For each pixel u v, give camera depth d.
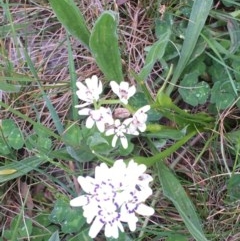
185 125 0.30
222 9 0.34
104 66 0.29
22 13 0.35
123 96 0.25
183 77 0.32
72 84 0.31
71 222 0.30
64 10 0.28
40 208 0.32
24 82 0.33
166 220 0.31
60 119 0.33
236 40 0.31
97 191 0.22
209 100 0.32
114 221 0.22
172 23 0.33
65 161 0.32
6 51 0.35
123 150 0.30
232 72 0.32
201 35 0.31
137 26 0.34
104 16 0.26
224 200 0.30
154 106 0.27
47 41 0.35
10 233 0.31
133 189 0.22
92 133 0.30
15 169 0.31
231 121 0.32
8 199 0.32
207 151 0.31
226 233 0.30
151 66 0.29
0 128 0.31
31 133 0.33
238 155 0.30
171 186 0.28
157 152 0.30
